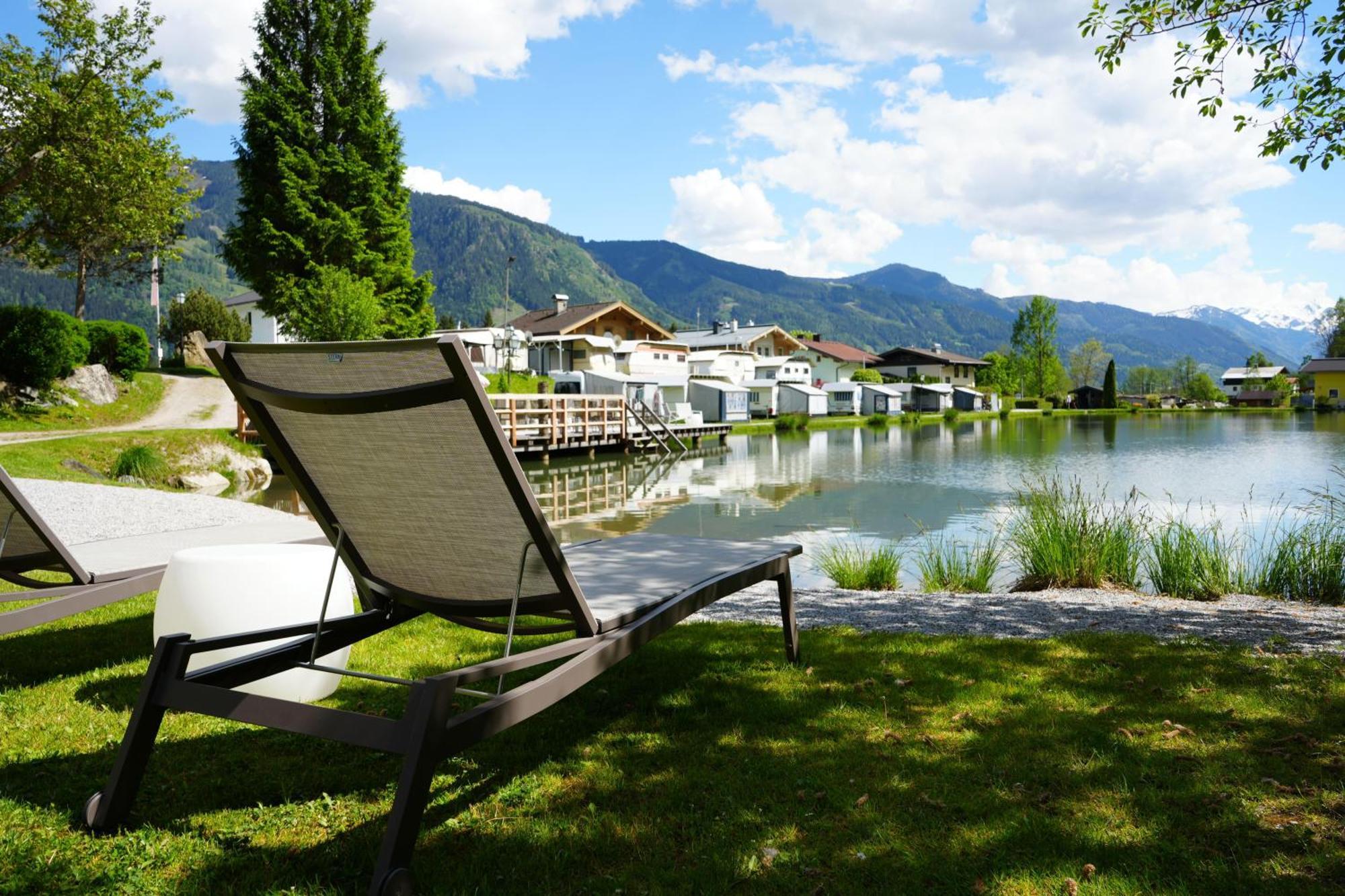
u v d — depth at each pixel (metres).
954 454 28.25
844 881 1.94
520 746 2.79
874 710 3.15
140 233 18.86
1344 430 40.88
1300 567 6.65
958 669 3.76
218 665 2.22
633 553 3.64
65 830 2.12
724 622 4.98
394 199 31.67
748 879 1.95
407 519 2.39
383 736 1.78
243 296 53.75
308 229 28.94
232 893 1.85
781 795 2.41
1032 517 7.96
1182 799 2.34
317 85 29.70
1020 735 2.87
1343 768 2.53
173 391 27.92
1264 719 3.00
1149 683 3.51
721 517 14.23
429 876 1.94
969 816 2.27
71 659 3.75
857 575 7.39
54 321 20.94
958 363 82.94
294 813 2.25
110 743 2.73
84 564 3.56
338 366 2.08
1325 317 100.00
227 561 3.01
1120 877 1.93
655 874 1.97
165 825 2.17
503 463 2.02
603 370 50.56
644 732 2.94
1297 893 1.86
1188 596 6.54
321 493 2.47
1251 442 32.44
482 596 2.48
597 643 2.37
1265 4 5.10
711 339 71.75
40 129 17.36
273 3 29.31
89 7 17.94
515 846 2.10
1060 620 5.07
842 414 63.25
